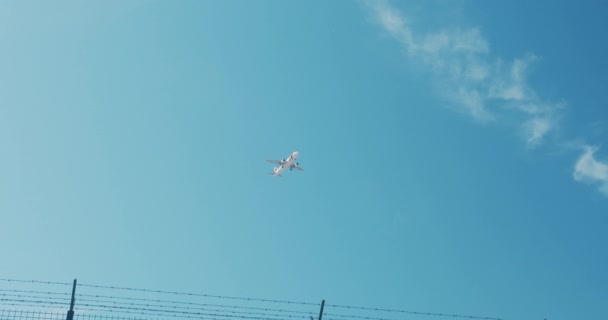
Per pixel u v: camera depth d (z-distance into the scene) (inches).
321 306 647.1
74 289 590.9
